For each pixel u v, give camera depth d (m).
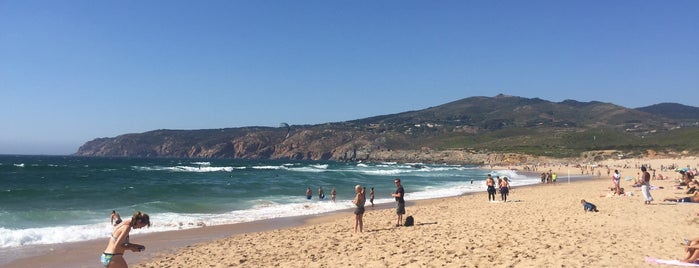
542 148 158.38
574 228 13.27
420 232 14.37
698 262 8.68
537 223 14.73
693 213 15.55
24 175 59.50
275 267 10.48
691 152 119.81
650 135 170.38
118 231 7.02
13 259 12.53
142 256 12.69
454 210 21.11
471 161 157.25
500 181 28.64
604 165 108.00
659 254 9.48
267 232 16.66
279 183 47.91
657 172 69.88
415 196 33.19
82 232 16.34
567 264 8.77
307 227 17.61
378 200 30.06
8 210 22.83
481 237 12.49
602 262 8.83
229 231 17.50
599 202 21.12
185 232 17.19
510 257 9.66
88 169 79.12
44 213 20.34
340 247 12.56
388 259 10.36
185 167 97.50
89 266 11.95
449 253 10.55
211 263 11.45
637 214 15.85
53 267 11.81
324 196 31.23
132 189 36.03
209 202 27.45
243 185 43.31
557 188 37.00
